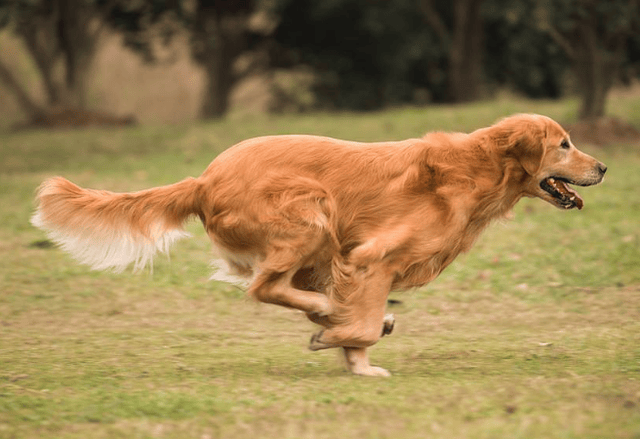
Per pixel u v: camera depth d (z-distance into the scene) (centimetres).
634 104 3133
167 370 867
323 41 4572
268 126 3170
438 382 792
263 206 799
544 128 846
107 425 678
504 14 3656
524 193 875
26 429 670
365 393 751
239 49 4494
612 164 2106
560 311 1143
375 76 4769
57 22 3962
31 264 1383
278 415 693
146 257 841
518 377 807
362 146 838
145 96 5612
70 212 834
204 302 1217
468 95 4072
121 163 2494
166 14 4209
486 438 622
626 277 1266
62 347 977
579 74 2584
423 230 813
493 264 1353
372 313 811
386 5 4325
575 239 1459
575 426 638
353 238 826
